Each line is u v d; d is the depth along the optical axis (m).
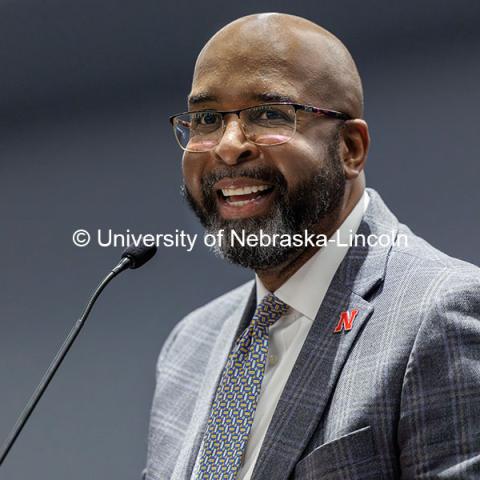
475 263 8.04
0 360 10.29
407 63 8.48
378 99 8.60
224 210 5.24
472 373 4.44
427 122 8.36
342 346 4.89
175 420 5.88
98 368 9.87
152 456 5.82
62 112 10.55
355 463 4.46
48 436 9.85
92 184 10.30
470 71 8.17
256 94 5.11
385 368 4.61
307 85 5.19
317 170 5.12
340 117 5.27
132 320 9.85
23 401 10.09
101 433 9.69
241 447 4.99
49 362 10.09
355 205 5.52
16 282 10.45
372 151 8.61
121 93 10.24
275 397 5.13
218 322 6.39
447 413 4.39
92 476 9.60
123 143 10.20
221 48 5.27
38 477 9.76
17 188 10.65
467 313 4.62
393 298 4.93
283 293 5.36
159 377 6.33
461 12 8.25
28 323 10.30
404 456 4.45
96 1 9.81
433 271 4.93
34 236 10.52
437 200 8.27
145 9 9.71
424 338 4.55
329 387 4.76
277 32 5.24
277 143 5.03
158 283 9.82
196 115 5.31
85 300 10.12
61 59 10.28
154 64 9.95
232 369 5.32
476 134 8.12
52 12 9.98
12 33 10.20
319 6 8.82
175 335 6.65
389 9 8.54
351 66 5.49
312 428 4.68
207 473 5.01
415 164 8.41
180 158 9.87
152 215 9.95
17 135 10.76
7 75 10.52
